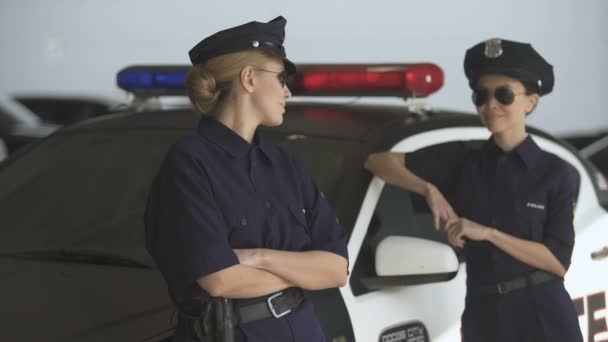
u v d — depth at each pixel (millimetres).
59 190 4914
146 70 5523
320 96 4973
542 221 4301
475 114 5156
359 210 4270
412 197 4562
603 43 23250
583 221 5281
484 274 4336
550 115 23016
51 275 4203
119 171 4906
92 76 24344
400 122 4738
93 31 24328
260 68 3242
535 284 4281
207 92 3221
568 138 15672
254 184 3242
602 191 5492
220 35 3217
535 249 4238
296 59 21438
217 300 3178
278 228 3279
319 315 3938
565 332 4273
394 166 4375
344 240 3479
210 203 3152
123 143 5082
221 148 3223
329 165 4457
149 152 4957
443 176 4500
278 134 4676
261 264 3189
